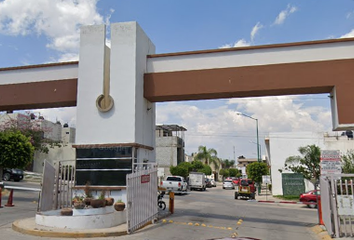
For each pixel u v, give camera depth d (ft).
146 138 49.90
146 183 40.47
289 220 50.90
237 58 46.75
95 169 45.21
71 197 44.96
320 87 43.86
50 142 124.26
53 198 44.50
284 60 45.24
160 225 40.42
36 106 53.78
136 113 45.88
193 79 47.50
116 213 37.96
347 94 42.52
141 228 37.81
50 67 51.70
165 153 172.45
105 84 47.47
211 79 46.91
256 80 45.50
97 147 45.60
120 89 46.16
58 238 31.50
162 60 49.67
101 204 37.58
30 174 115.85
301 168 92.07
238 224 44.27
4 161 64.59
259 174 124.67
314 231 40.68
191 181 144.87
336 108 42.70
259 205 79.05
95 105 46.57
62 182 46.32
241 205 75.82
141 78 48.34
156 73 48.88
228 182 169.99
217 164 233.35
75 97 49.60
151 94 48.55
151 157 52.06
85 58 47.98
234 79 46.19
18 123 114.73
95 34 48.32
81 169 45.65
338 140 108.27
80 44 48.57
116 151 44.98
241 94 47.42
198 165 204.74
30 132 115.75
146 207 39.99
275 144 112.37
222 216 52.31
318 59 44.34
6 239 30.14
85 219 34.60
